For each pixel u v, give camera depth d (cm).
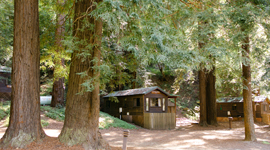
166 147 995
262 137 1333
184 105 3041
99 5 595
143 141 1162
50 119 1583
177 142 1144
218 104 2659
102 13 591
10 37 1659
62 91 1956
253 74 1602
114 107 2339
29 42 773
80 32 799
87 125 778
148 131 1659
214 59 880
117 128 1658
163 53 648
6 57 1869
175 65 683
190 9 947
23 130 733
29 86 764
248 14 833
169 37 684
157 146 1019
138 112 1936
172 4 875
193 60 706
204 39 884
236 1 920
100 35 774
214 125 2073
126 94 2100
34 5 798
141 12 687
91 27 754
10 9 1466
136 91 2062
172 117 1920
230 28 912
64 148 722
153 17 695
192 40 904
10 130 730
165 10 678
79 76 784
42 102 2169
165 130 1777
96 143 776
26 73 760
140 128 1795
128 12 657
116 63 970
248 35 984
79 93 730
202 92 2098
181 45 729
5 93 2211
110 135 1338
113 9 602
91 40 768
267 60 1416
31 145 718
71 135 761
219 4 949
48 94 2625
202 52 815
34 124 764
